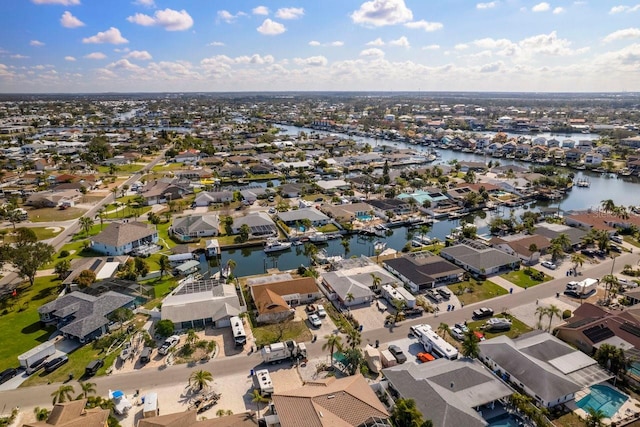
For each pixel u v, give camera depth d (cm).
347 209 16525
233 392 6575
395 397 6475
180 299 9069
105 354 7512
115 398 6172
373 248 13800
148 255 12250
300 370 7125
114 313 8425
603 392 6650
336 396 5744
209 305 8769
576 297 9806
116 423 5628
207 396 6406
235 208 17400
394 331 8400
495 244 12775
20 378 6875
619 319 8106
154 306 9250
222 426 5291
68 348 7688
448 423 5481
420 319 8862
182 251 12381
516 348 7206
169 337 7862
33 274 10138
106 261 11244
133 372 7056
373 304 9512
